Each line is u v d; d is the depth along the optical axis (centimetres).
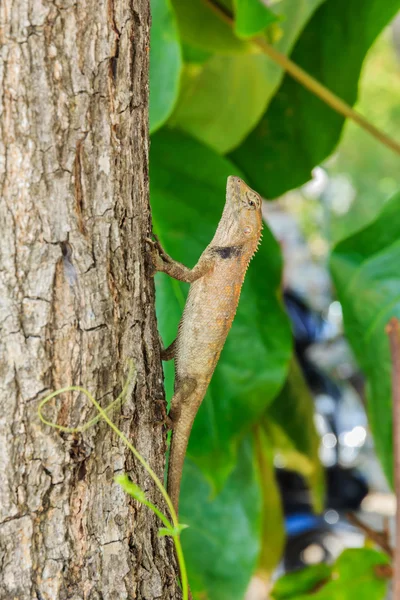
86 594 72
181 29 87
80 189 71
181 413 81
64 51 70
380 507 142
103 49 71
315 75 94
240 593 89
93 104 71
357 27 92
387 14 91
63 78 70
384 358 85
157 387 75
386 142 89
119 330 72
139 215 73
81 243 71
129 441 73
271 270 86
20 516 71
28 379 71
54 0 70
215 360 82
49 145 70
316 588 88
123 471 73
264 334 85
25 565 71
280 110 95
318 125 95
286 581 89
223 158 86
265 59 92
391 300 86
